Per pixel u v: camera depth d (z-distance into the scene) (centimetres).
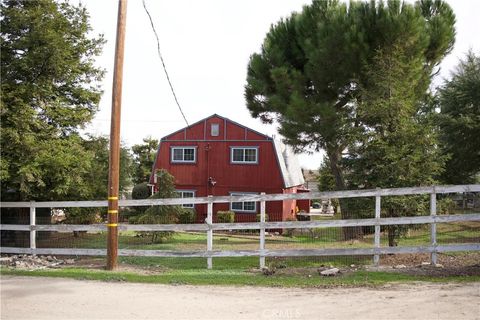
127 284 934
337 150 1617
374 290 823
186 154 2978
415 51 1471
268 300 776
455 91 2320
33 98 1566
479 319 627
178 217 2062
